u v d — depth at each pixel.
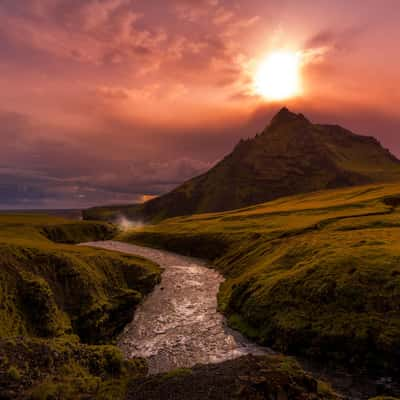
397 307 31.36
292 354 32.97
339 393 25.53
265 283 45.94
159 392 16.89
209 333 39.81
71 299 41.47
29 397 17.47
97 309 40.94
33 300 36.06
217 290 59.41
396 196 111.25
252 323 40.09
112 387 18.48
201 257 94.88
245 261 69.81
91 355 23.89
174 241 110.81
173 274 71.56
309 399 15.26
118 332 41.38
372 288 34.53
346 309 33.88
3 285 35.66
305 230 75.31
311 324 33.97
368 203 109.19
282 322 36.00
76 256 52.69
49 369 20.64
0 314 31.56
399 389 25.36
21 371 19.52
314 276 40.25
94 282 46.66
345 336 30.80
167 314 47.16
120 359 24.80
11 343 22.08
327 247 50.59
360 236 54.44
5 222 101.31
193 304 51.53
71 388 18.64
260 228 96.69
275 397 15.06
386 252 41.28
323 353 31.19
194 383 17.14
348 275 37.56
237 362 19.47
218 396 15.34
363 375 27.84
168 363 32.28
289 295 39.91
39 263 43.53
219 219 138.38
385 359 27.81
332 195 166.38
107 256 60.28
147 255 96.94
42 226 107.56
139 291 55.12
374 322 30.81
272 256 60.56
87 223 132.38
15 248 43.84
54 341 24.53
